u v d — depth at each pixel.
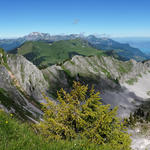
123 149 9.35
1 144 4.36
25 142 4.80
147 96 191.62
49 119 9.15
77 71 182.38
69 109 9.55
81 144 5.51
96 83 182.62
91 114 9.55
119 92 187.50
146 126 81.19
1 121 5.54
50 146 4.75
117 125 10.32
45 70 147.88
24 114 31.78
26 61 108.06
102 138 8.84
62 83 147.00
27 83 90.31
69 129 9.10
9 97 39.22
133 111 133.62
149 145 59.03
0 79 46.72
